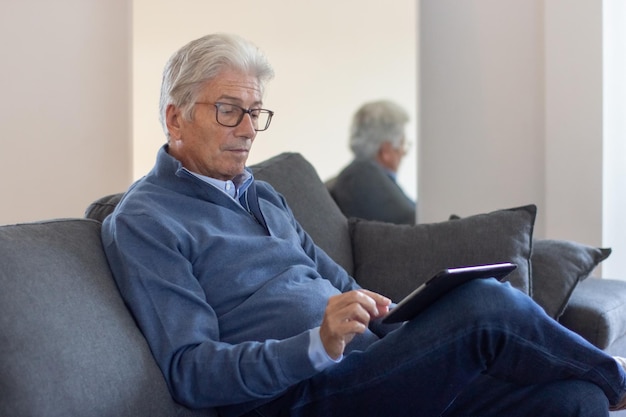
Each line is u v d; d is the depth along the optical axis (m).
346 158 3.65
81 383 1.55
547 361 1.73
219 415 1.87
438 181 3.62
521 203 3.49
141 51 3.43
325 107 3.64
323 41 3.63
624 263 3.39
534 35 3.43
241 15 3.57
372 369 1.79
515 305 1.72
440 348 1.73
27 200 3.28
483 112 3.53
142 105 3.42
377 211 3.65
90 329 1.64
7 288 1.55
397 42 3.63
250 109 2.07
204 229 1.97
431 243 2.50
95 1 3.36
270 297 1.96
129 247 1.84
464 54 3.55
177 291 1.80
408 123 3.63
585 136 3.29
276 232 2.19
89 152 3.36
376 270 2.52
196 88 2.04
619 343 2.60
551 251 2.58
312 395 1.82
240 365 1.70
